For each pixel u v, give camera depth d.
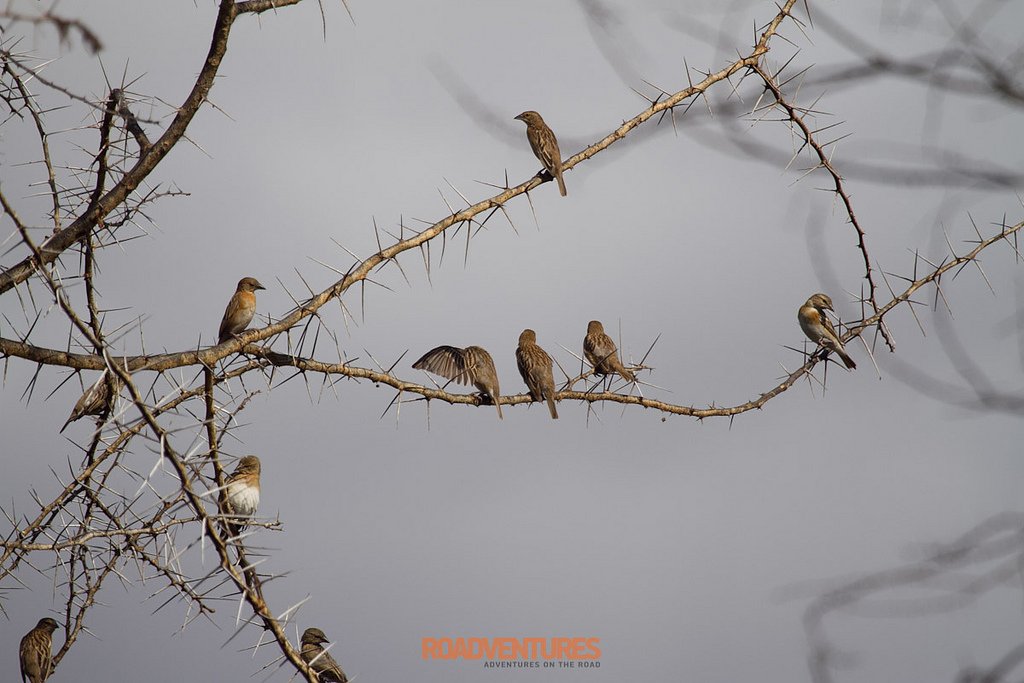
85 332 8.48
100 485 11.39
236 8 10.59
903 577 5.43
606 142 12.36
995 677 5.15
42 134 10.77
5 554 10.55
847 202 11.18
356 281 11.23
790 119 9.73
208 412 10.51
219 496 10.56
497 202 12.22
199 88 10.95
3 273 10.59
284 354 10.99
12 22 8.34
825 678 5.42
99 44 7.18
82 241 10.98
